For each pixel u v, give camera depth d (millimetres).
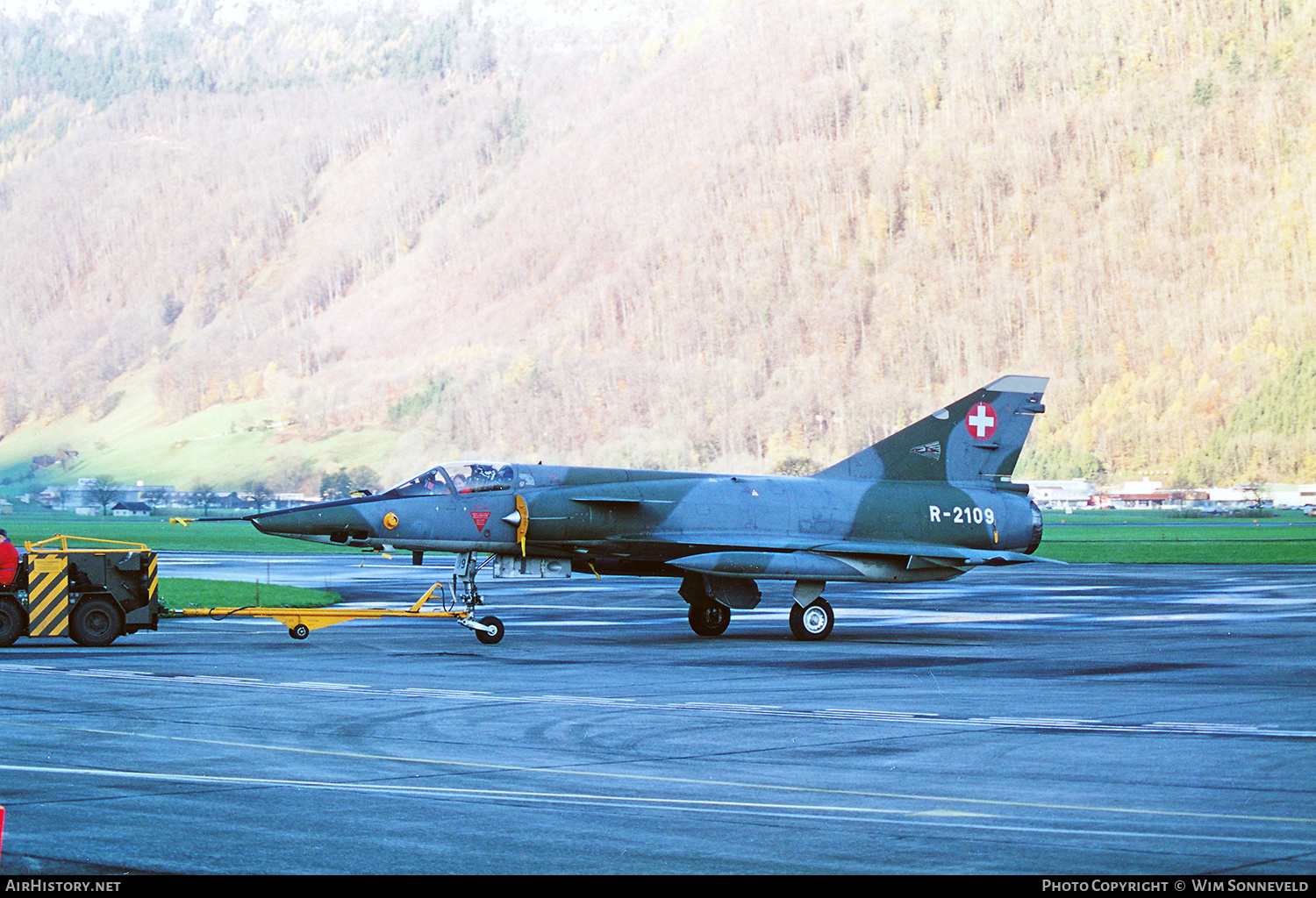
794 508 39531
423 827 12500
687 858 11414
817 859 11414
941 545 40781
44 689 23125
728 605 37406
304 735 18297
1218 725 19828
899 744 17938
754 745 17812
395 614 34938
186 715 20141
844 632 39438
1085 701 22828
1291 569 87625
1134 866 11164
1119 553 112812
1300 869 11102
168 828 12305
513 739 18156
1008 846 11883
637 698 22953
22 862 10977
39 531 187875
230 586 56594
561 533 37000
